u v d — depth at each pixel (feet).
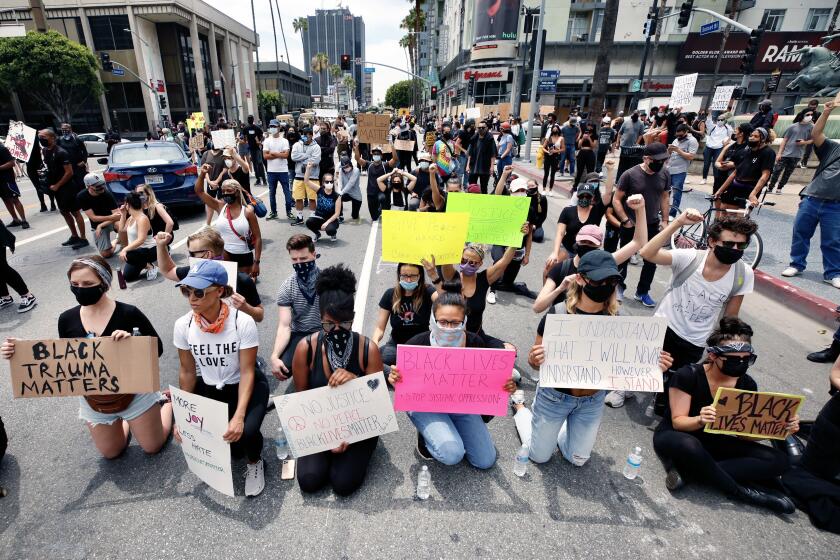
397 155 44.60
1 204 37.40
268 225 31.24
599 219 16.24
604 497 9.01
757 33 46.09
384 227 11.57
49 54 112.27
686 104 43.37
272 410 11.44
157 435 9.78
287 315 11.96
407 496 8.94
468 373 8.97
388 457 10.02
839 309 15.15
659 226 17.37
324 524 8.27
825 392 12.51
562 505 8.80
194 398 8.23
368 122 43.37
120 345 8.43
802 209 19.08
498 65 120.88
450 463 9.05
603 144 46.55
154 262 20.74
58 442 10.30
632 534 8.21
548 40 116.06
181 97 161.99
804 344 15.16
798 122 34.47
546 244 26.99
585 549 7.90
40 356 8.36
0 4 142.41
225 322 8.76
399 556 7.69
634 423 11.33
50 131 23.36
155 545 7.82
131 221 19.40
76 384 8.50
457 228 11.71
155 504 8.65
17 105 143.64
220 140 29.19
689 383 9.21
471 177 36.76
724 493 9.06
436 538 8.05
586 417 9.24
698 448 8.77
